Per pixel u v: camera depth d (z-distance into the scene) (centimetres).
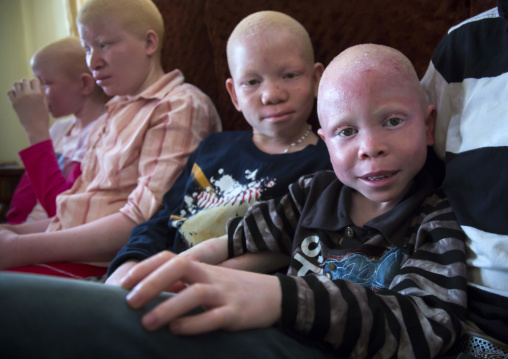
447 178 56
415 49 84
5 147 228
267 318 40
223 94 114
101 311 32
